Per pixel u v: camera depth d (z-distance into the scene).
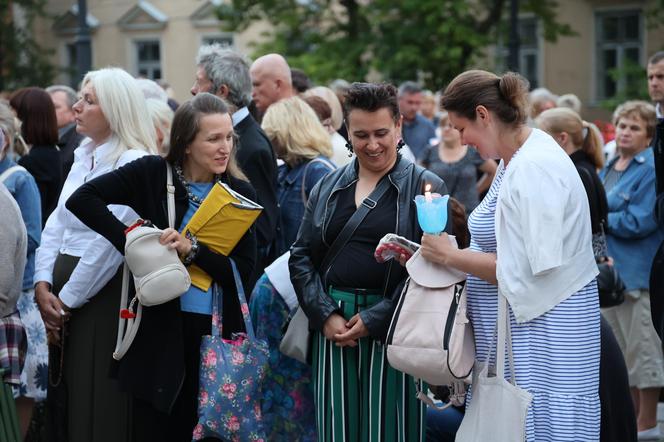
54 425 5.53
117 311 5.32
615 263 7.41
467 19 23.08
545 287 4.09
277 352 5.58
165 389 4.83
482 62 25.50
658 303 5.79
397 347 4.45
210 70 6.64
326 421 4.94
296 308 5.25
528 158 4.12
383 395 4.85
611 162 7.71
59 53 32.69
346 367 4.89
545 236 4.00
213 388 4.87
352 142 4.84
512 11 16.75
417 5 22.23
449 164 9.67
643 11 25.27
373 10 23.31
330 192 4.96
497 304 4.35
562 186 4.08
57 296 5.46
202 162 5.02
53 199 7.16
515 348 4.20
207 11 30.38
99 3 32.09
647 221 7.27
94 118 5.43
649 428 7.35
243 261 5.08
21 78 29.39
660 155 6.01
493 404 4.17
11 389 5.14
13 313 5.23
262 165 6.19
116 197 4.94
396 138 4.88
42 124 7.11
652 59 7.16
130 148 5.43
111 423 5.33
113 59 32.09
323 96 8.76
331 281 4.89
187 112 5.00
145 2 31.47
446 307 4.38
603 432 4.81
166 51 31.36
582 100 27.89
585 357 4.17
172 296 4.76
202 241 4.92
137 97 5.50
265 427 5.59
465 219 5.25
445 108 4.39
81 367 5.36
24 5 30.12
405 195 4.83
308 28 24.56
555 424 4.13
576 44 27.84
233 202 4.88
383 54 22.83
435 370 4.36
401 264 4.70
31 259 6.23
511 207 4.10
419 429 4.90
